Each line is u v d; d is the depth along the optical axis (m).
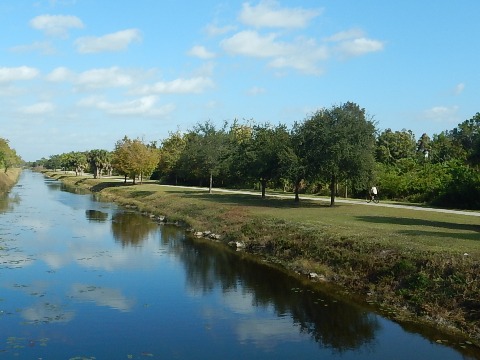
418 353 14.09
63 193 82.12
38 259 26.28
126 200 64.12
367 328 16.11
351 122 41.06
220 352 14.02
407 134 95.56
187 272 23.95
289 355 13.90
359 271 21.34
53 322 16.27
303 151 43.88
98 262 25.95
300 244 26.36
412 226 28.23
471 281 17.03
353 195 59.75
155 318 16.94
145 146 90.19
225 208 41.16
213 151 62.97
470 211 39.84
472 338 14.99
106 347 14.16
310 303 18.86
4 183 98.62
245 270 24.52
